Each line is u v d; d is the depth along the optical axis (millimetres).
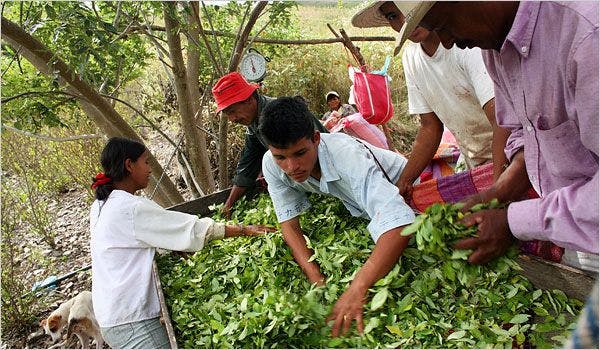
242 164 3371
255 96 3145
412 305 1898
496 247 1678
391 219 1899
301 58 7203
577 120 1495
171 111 7066
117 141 2842
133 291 2592
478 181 2459
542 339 1801
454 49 2521
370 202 2012
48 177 6641
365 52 7781
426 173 3189
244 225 3072
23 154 6238
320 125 3252
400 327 1854
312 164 2143
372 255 1884
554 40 1438
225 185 4816
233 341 1910
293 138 1969
